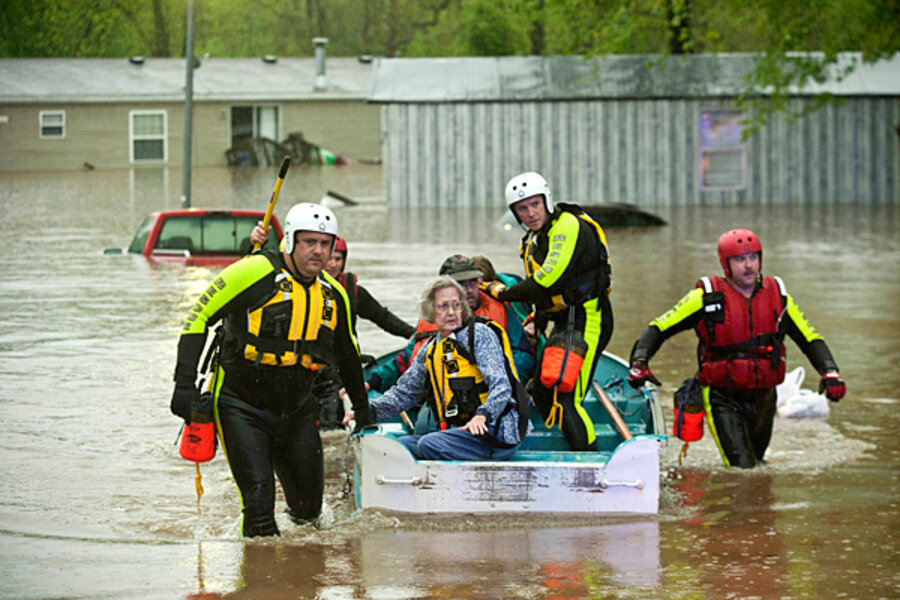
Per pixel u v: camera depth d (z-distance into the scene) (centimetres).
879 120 5216
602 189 5188
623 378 1284
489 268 1141
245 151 8306
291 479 927
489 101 5109
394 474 955
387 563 830
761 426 1197
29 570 815
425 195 5156
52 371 1577
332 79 8806
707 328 1162
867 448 1258
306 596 753
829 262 3058
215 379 908
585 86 5159
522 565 825
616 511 957
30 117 7800
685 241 3647
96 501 1026
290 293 888
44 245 3244
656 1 4691
